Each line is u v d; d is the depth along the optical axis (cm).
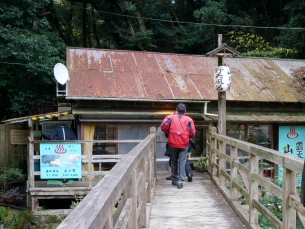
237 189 438
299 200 241
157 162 830
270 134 927
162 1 1942
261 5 1769
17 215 756
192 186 590
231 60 1118
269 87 946
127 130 827
